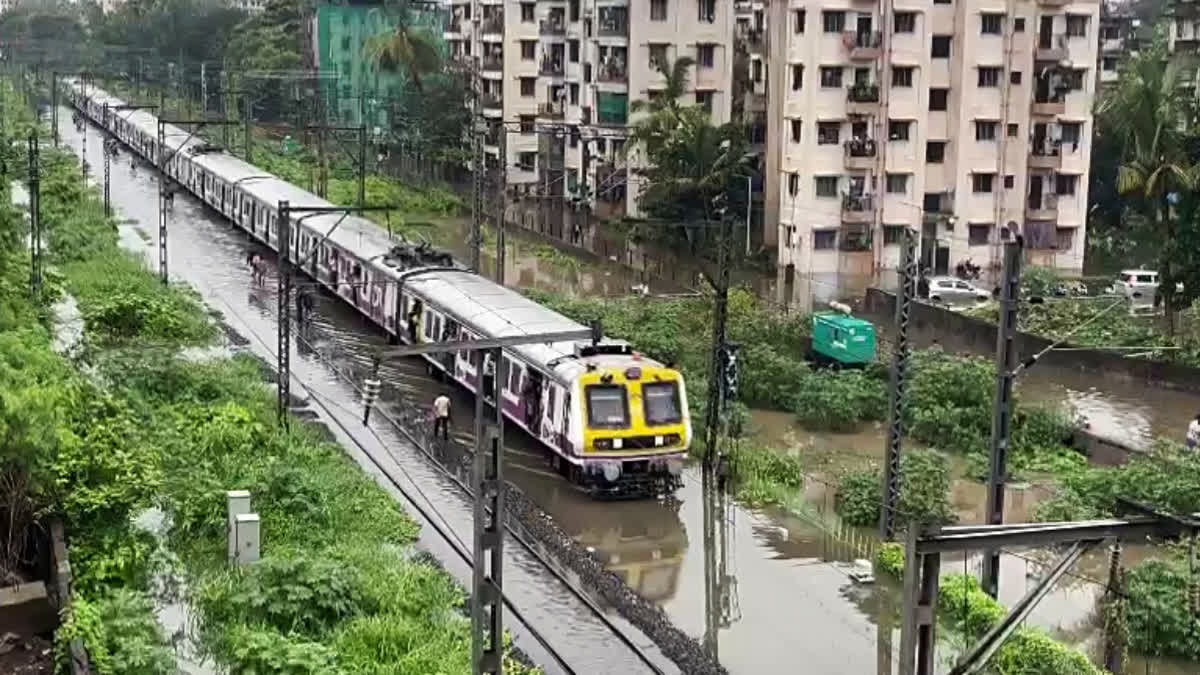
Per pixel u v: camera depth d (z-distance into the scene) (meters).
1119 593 19.78
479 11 85.56
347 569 21.58
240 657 18.58
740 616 22.33
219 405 31.48
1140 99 44.16
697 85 66.00
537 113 77.88
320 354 40.59
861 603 23.02
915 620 12.60
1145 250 58.69
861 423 35.31
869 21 54.62
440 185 78.81
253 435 29.14
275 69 99.38
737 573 24.36
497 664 15.77
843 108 55.00
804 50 54.81
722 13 65.94
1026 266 54.72
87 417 26.80
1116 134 51.25
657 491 28.86
